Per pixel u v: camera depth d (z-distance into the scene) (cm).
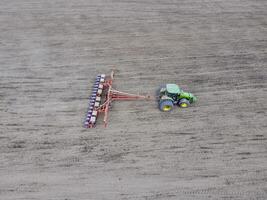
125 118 2114
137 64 2653
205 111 2178
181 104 2178
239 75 2527
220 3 3688
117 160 1833
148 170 1778
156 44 2917
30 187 1678
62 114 2144
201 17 3381
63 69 2572
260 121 2102
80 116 2131
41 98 2273
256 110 2189
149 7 3578
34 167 1784
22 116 2117
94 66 2619
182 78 2489
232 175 1755
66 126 2050
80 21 3272
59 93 2325
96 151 1884
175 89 2161
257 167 1798
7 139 1947
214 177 1744
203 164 1812
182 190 1677
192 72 2556
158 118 2117
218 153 1878
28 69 2561
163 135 1991
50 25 3191
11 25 3166
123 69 2592
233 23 3272
